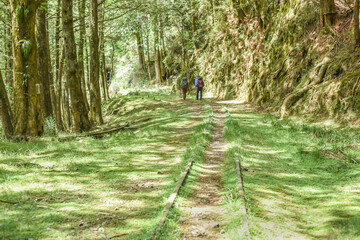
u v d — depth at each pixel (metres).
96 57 19.31
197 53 37.03
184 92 26.59
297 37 18.03
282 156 8.93
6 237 3.94
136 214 4.95
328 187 6.22
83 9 20.94
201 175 7.19
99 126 17.28
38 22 14.90
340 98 12.02
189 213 5.05
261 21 23.94
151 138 11.92
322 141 10.05
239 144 9.77
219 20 30.64
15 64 10.98
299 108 13.98
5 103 11.05
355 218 4.52
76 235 4.14
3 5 16.88
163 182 6.63
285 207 5.30
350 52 13.46
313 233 4.32
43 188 6.05
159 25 37.53
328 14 15.50
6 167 7.39
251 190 5.99
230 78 27.20
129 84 51.66
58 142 10.95
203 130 12.05
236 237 4.06
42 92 14.95
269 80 19.34
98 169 7.65
